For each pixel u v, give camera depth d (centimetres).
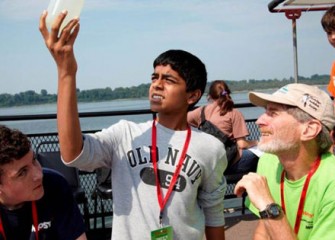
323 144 218
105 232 431
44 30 184
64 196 228
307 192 215
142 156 223
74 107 193
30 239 222
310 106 213
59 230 229
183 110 233
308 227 217
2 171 192
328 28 398
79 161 205
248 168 466
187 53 233
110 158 226
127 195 220
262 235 246
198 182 228
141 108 505
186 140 228
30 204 217
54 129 466
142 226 216
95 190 416
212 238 245
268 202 207
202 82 237
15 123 457
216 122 486
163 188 220
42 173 207
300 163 218
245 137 487
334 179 208
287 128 215
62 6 181
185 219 223
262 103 228
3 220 214
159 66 228
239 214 505
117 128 229
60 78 189
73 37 186
